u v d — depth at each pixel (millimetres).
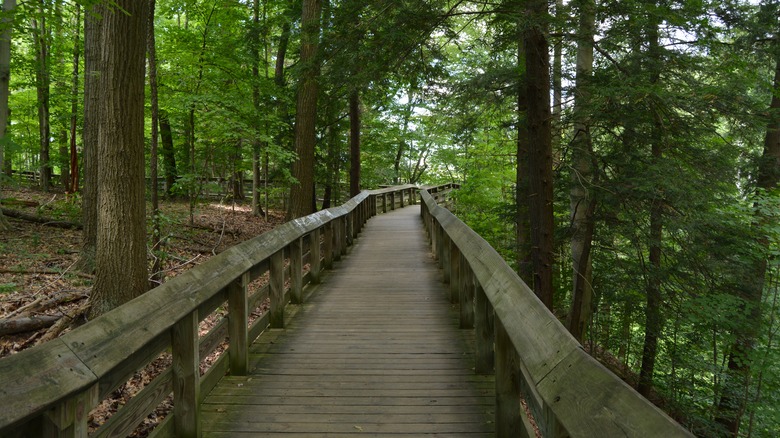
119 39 5062
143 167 5359
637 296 9414
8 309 5336
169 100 10672
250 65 13641
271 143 11516
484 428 3053
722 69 7523
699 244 7809
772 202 7352
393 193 22812
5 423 1269
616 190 7777
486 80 8008
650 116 7445
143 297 2334
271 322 5266
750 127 7457
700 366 8484
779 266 7887
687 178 7238
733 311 7328
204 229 12102
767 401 7891
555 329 1860
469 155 16375
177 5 11164
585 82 8047
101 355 1827
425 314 5867
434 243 10102
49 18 5285
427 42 7910
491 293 2881
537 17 6207
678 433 949
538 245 7555
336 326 5359
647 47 7781
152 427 3480
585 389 1397
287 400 3461
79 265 7137
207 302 3266
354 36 7336
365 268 8961
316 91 12836
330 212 8703
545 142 7516
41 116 15383
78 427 1692
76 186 13531
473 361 4273
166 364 4629
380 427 3064
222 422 3123
